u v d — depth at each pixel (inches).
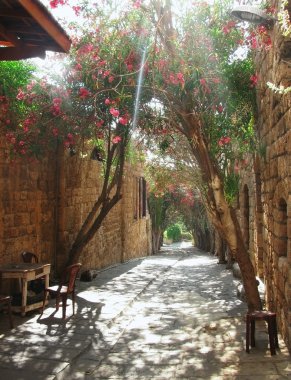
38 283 351.3
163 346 253.1
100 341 260.4
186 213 1295.5
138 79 310.7
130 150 514.0
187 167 379.2
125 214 749.9
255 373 207.9
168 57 301.9
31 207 387.9
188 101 306.3
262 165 329.1
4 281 326.3
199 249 1501.0
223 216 305.9
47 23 197.0
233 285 461.4
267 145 299.6
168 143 365.1
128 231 784.3
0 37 224.4
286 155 230.4
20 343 247.6
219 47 319.6
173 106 310.7
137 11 307.4
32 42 231.9
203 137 312.0
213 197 309.3
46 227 423.5
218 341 259.4
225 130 320.2
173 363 225.6
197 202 1170.0
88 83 336.2
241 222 503.2
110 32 322.3
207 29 307.9
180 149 375.9
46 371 205.2
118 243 714.8
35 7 185.9
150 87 305.3
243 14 235.0
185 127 320.2
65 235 456.1
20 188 366.6
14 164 354.0
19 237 363.9
